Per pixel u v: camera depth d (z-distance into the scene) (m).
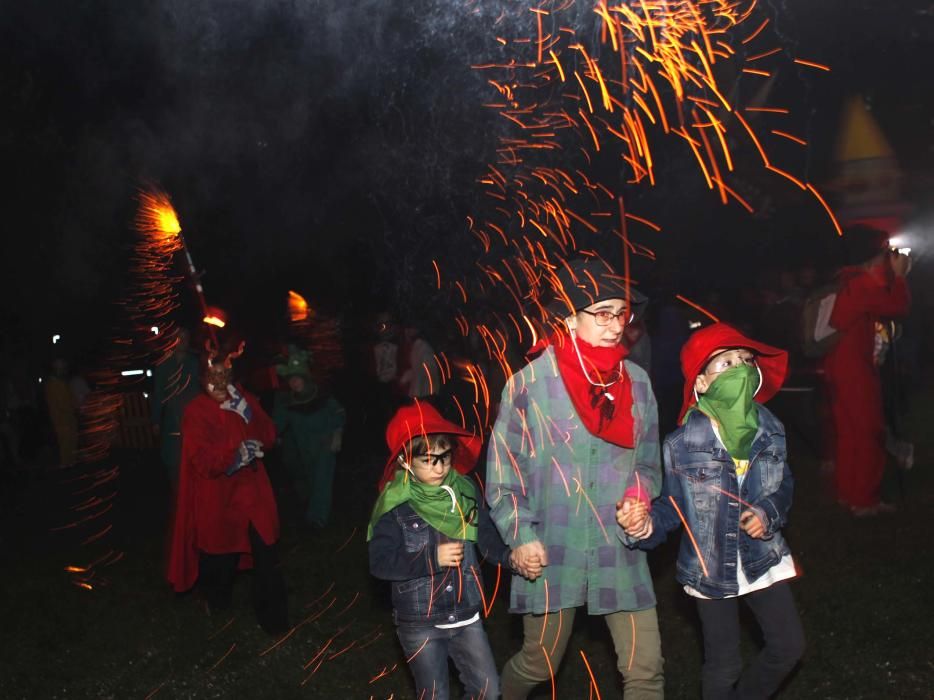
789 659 3.95
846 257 7.77
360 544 8.11
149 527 9.94
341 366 16.06
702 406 4.07
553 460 3.99
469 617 4.10
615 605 3.96
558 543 3.98
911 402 14.44
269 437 6.16
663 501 4.09
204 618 6.39
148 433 16.95
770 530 3.90
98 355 19.77
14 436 14.78
